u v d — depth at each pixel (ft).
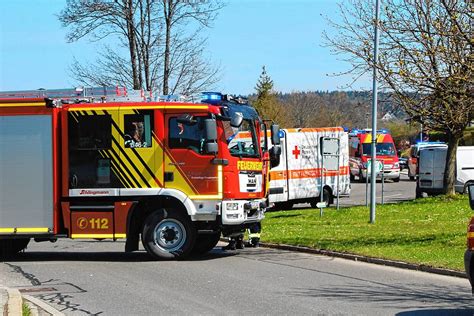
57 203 48.14
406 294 33.96
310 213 80.89
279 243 54.90
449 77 44.65
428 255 44.73
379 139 162.30
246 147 48.78
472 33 43.93
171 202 47.75
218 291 35.35
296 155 91.56
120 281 39.27
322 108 261.44
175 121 46.93
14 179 48.39
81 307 31.83
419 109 59.82
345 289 35.55
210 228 47.39
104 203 47.65
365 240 53.42
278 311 30.12
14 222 48.32
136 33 78.64
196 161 46.52
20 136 48.34
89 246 62.28
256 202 49.11
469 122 67.72
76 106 47.98
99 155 47.65
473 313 29.35
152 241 47.70
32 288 37.45
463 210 72.69
